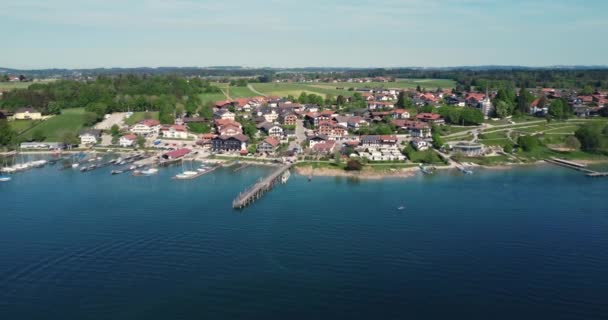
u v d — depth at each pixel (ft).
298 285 290.15
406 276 300.61
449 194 483.51
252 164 633.20
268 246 345.31
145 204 445.37
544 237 362.33
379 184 527.40
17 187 511.81
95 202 452.35
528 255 330.13
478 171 596.29
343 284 290.76
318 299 274.57
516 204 447.42
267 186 503.20
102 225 386.93
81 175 572.92
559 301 272.31
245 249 340.18
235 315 259.39
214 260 322.96
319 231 374.84
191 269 310.24
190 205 442.50
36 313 261.03
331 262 319.68
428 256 328.29
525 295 278.46
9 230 375.86
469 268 310.86
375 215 413.18
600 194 485.15
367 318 256.11
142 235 365.40
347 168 587.27
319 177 563.48
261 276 300.81
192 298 275.80
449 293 280.51
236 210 427.33
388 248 341.41
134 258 326.03
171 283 292.40
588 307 266.36
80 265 314.96
